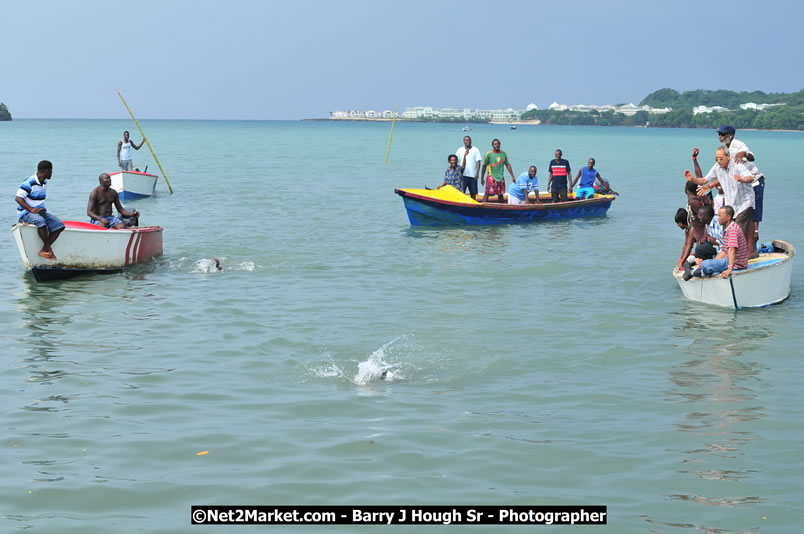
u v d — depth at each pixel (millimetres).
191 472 6152
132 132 126312
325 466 6266
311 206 24734
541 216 21719
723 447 6711
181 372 8586
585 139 129000
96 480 5996
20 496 5719
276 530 5328
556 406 7684
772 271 11883
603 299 12398
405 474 6148
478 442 6770
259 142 87000
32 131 123750
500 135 157250
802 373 8758
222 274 14047
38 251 13258
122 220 15367
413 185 33344
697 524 5406
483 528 5387
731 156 12602
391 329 10438
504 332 10383
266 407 7562
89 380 8297
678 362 9164
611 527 5367
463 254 16391
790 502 5719
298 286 13109
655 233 19750
